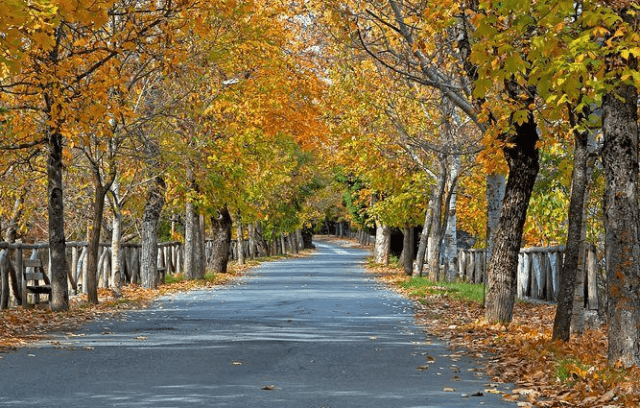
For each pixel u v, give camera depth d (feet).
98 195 88.02
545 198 89.51
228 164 125.70
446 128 117.29
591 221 75.72
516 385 39.45
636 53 37.19
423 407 33.71
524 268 97.14
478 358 48.57
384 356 49.14
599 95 39.52
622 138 41.50
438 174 135.74
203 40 87.04
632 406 32.96
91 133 83.15
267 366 44.78
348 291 115.03
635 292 41.96
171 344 53.78
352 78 114.42
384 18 76.13
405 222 170.60
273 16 94.48
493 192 83.05
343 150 135.23
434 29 59.88
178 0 60.49
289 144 144.87
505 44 39.70
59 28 64.39
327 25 87.35
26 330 61.41
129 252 120.88
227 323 68.74
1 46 44.75
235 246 263.70
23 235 145.18
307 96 105.50
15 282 79.97
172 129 98.63
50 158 77.51
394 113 124.26
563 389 37.29
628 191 41.63
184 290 116.16
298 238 366.43
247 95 102.06
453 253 139.95
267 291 114.32
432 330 64.64
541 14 38.58
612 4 38.22
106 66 63.57
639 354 41.98
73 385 38.09
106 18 48.49
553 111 47.80
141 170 101.40
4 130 71.77
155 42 61.82
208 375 41.47
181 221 187.73
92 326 65.36
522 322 69.97
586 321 67.92
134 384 38.52
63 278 78.02
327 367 44.68
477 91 40.96
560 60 38.96
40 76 59.88
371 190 163.02
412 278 143.84
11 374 41.11
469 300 94.94
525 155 67.46
